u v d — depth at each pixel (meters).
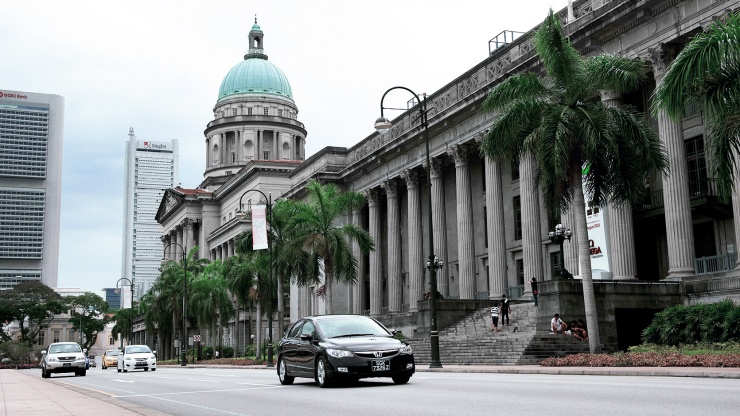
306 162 76.50
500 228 48.00
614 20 36.94
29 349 117.94
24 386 25.89
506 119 27.42
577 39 39.19
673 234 34.06
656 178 38.97
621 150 26.66
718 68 20.81
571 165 26.83
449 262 59.44
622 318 32.03
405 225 65.44
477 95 48.22
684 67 20.95
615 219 36.94
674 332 28.02
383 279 67.50
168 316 92.56
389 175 62.44
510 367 25.06
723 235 37.12
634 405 10.88
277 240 53.31
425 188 62.16
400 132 60.81
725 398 11.52
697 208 35.81
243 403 13.91
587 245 27.06
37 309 136.25
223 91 133.50
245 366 49.94
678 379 17.22
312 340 17.89
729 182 21.62
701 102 21.97
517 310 39.16
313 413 11.31
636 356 23.36
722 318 26.66
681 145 34.38
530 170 44.75
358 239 48.72
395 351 17.08
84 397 16.83
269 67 134.88
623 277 36.34
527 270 44.16
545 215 48.12
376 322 18.78
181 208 122.81
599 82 27.09
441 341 36.25
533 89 28.05
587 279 26.94
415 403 12.30
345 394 14.91
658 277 39.84
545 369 22.31
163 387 21.25
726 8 31.97
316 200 48.41
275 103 131.62
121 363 45.62
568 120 26.31
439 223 55.97
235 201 110.88
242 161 125.00
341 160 71.75
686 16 33.88
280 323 50.69
